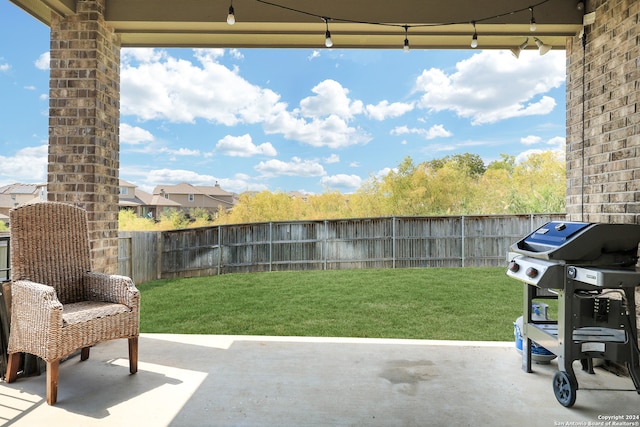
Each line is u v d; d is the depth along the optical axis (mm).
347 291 7934
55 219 3125
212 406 2598
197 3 3826
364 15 3840
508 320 5941
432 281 8742
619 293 3184
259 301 7211
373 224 10750
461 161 21406
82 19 3674
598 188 3471
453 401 2684
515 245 3143
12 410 2521
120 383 2928
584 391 2859
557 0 3754
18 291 2805
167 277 9672
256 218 21047
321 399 2705
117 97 4113
